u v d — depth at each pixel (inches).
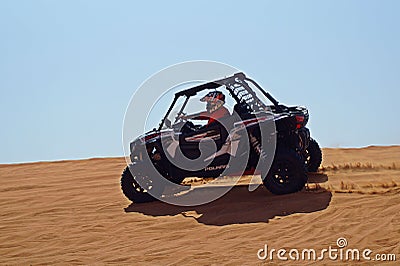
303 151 528.4
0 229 472.4
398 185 506.0
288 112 521.7
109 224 461.1
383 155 749.3
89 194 602.9
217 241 388.5
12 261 382.3
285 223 415.5
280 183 502.6
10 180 769.6
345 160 698.8
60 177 757.3
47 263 369.7
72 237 430.0
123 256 370.3
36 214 520.1
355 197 467.8
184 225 440.1
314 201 465.7
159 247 386.0
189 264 341.1
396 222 388.8
